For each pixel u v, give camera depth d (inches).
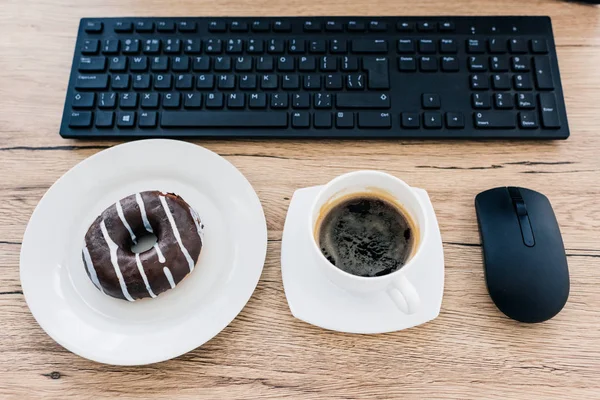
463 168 19.0
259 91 19.5
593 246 17.7
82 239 17.7
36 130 19.6
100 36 20.4
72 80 19.6
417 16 20.8
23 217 18.3
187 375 16.2
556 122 18.9
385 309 16.4
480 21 20.5
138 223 17.0
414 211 16.1
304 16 20.8
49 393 15.9
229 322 16.1
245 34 20.3
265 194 18.7
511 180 18.8
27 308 17.0
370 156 19.2
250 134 19.1
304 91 19.5
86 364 16.3
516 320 16.6
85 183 18.2
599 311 16.8
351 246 16.2
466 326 16.7
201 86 19.3
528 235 16.9
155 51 19.9
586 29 21.0
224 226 17.9
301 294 16.7
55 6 21.7
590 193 18.5
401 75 19.7
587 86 20.1
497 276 16.6
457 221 18.2
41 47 21.0
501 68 19.6
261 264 16.9
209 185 18.3
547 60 19.7
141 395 15.9
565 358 16.3
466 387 16.0
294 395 15.9
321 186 18.2
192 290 17.0
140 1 21.7
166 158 18.5
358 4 21.5
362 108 19.2
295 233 17.6
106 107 19.2
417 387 16.0
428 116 19.1
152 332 16.2
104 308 16.7
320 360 16.3
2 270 17.5
